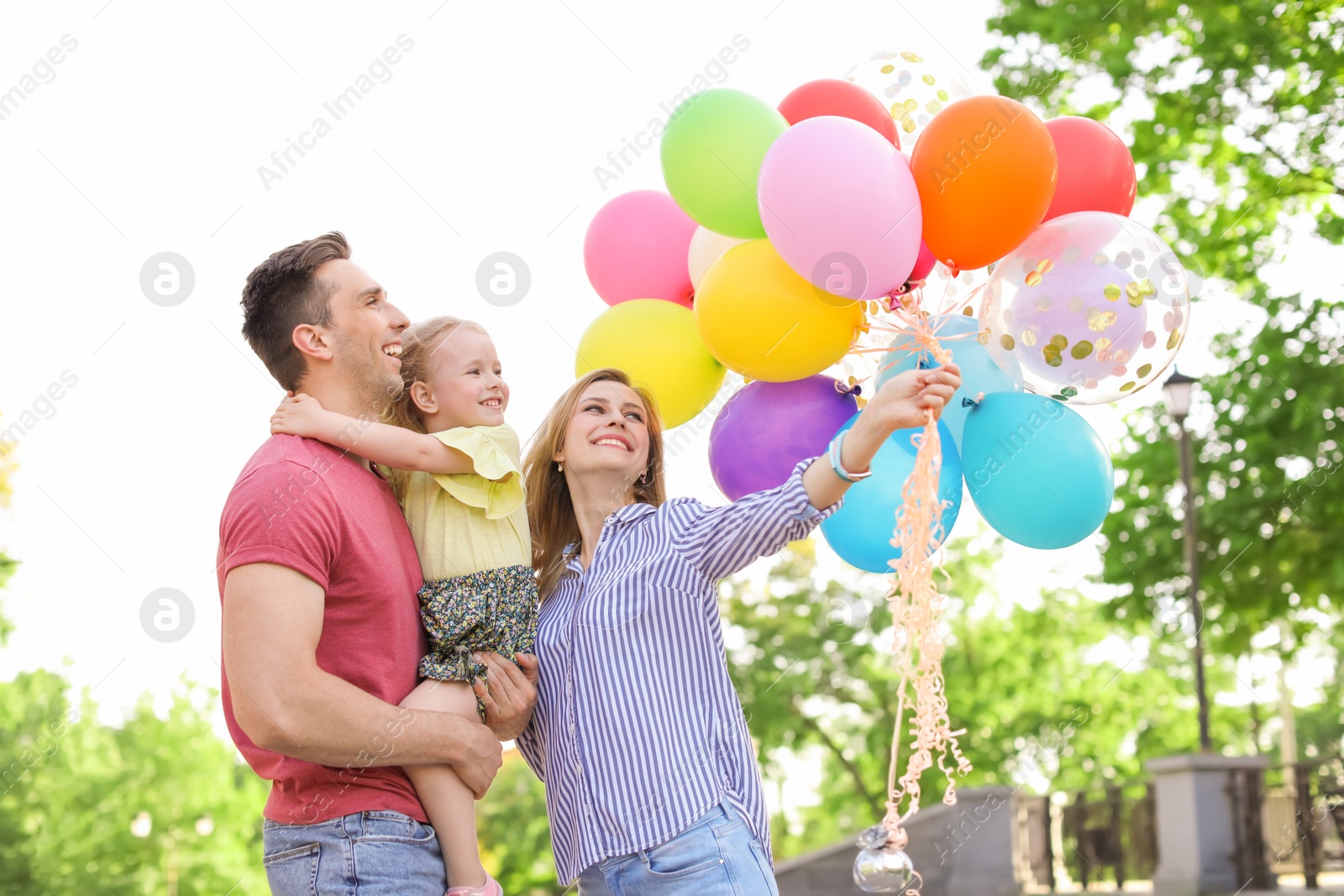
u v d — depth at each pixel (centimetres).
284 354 208
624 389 251
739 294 244
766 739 1245
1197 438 859
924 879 891
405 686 195
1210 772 749
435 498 226
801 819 1513
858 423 197
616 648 212
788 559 1152
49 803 1280
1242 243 816
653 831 203
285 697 173
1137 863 852
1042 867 932
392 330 215
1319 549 812
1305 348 812
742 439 265
